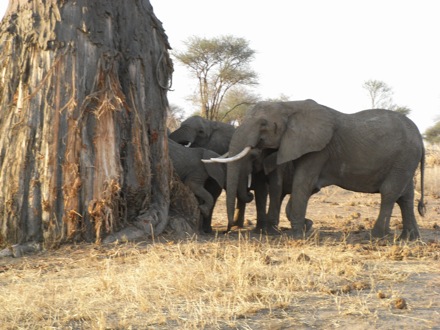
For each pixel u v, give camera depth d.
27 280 7.82
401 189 11.16
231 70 33.34
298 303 6.54
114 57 10.29
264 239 10.98
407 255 9.13
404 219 11.66
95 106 10.05
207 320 5.97
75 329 5.89
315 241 10.09
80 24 10.09
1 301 6.53
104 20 10.30
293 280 7.20
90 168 9.92
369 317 6.06
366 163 11.05
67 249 9.57
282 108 11.09
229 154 11.24
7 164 9.91
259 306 6.35
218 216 15.60
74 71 9.98
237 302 6.48
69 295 6.83
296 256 8.54
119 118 10.25
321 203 19.08
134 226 10.37
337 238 11.35
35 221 9.81
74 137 9.85
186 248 9.03
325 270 7.89
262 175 12.40
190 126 14.45
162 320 5.98
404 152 11.09
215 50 32.91
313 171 11.08
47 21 10.06
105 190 9.96
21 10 10.25
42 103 9.91
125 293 6.82
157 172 10.89
